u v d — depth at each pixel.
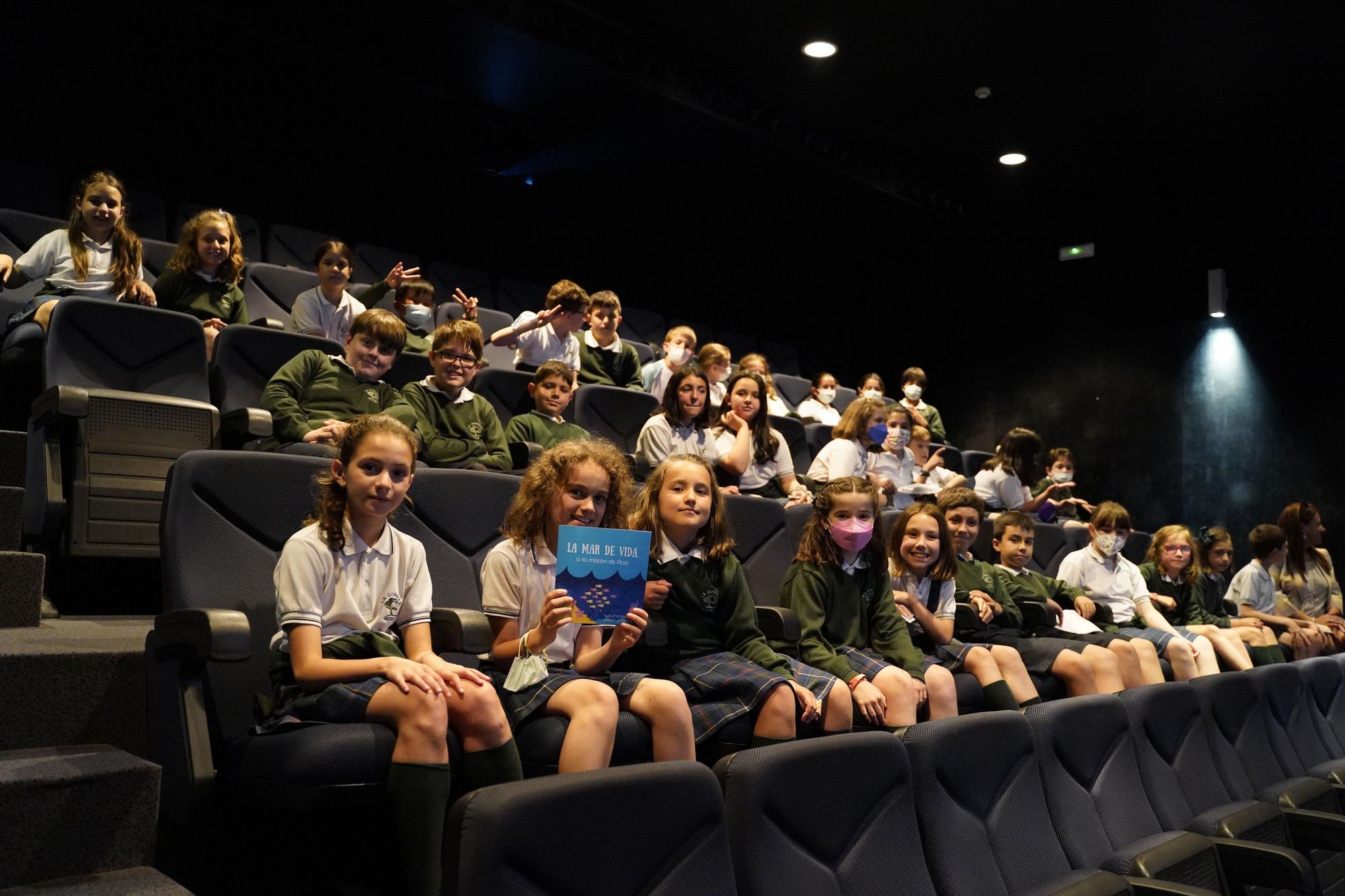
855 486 2.36
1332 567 5.40
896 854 1.24
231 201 5.05
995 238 6.80
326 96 5.34
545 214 6.12
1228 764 2.15
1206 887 1.57
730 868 1.05
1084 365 6.43
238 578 1.62
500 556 1.78
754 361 4.50
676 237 6.59
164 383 2.55
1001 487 4.71
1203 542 4.46
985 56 4.80
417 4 4.52
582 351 4.05
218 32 4.94
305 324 3.53
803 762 1.17
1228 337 5.97
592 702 1.56
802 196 6.26
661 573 2.00
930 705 2.32
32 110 4.51
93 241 3.02
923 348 7.05
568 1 4.60
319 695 1.45
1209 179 5.98
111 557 2.23
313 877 1.56
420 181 5.69
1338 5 4.23
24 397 2.74
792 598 2.34
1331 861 2.11
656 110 5.21
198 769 1.42
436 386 2.85
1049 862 1.49
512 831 0.89
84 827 1.39
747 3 4.48
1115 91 5.06
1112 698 1.83
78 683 1.64
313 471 1.76
